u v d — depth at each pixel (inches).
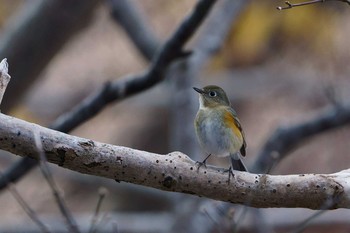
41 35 500.7
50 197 645.3
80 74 719.1
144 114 746.2
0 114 234.2
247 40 656.4
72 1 499.2
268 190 251.3
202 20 377.1
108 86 400.2
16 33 498.9
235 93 723.4
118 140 735.1
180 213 490.3
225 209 441.4
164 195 587.8
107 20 705.0
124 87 397.4
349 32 669.9
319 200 254.1
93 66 719.7
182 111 517.3
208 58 533.0
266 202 253.3
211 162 657.6
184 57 394.6
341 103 496.7
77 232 244.7
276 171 671.8
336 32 668.7
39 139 229.1
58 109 709.3
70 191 682.8
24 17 501.0
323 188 252.8
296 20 649.0
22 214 629.9
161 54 389.7
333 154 670.5
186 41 385.7
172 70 519.5
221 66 678.5
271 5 641.0
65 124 405.1
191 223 484.4
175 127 520.4
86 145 236.7
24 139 233.0
